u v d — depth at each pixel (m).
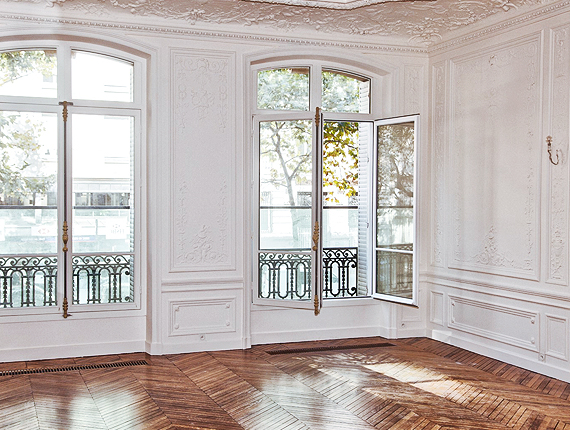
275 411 4.26
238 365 5.48
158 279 5.84
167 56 5.83
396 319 6.62
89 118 5.88
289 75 6.46
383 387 4.84
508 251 5.56
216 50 5.98
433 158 6.55
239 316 6.12
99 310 5.88
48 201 5.74
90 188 5.89
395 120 6.31
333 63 6.52
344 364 5.54
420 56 6.64
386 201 6.47
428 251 6.66
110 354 5.88
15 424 3.98
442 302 6.46
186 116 5.91
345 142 7.08
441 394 4.66
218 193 6.02
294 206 6.16
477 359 5.72
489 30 5.75
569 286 4.91
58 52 5.74
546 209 5.14
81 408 4.30
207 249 6.00
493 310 5.75
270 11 5.76
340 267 7.02
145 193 6.02
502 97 5.62
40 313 5.69
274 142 6.18
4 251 5.61
